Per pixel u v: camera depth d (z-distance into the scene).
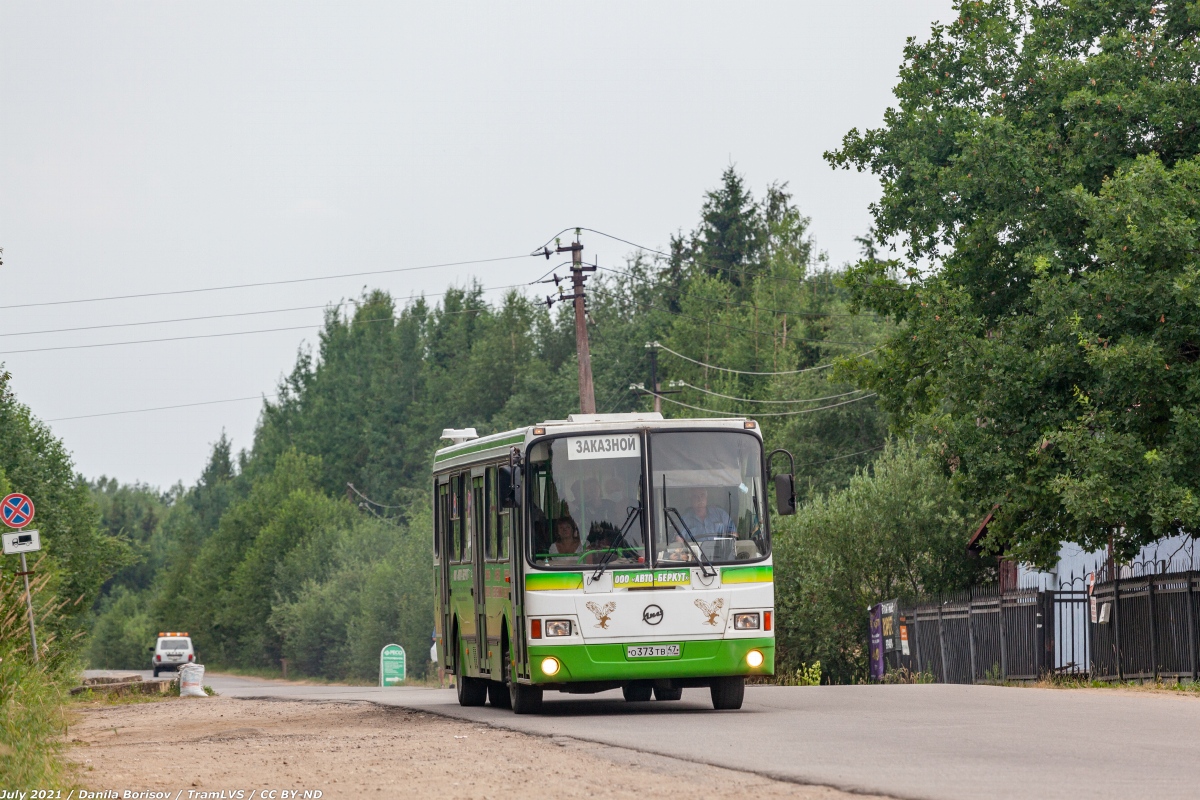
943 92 59.09
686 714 30.58
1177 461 42.06
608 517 31.09
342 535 183.75
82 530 121.25
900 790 16.25
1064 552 67.06
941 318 52.09
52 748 21.42
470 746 23.53
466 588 37.31
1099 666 47.19
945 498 75.31
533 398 174.62
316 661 170.12
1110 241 44.75
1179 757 20.02
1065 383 48.12
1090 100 50.38
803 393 122.19
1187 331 43.44
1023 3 58.78
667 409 150.88
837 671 76.50
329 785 18.47
